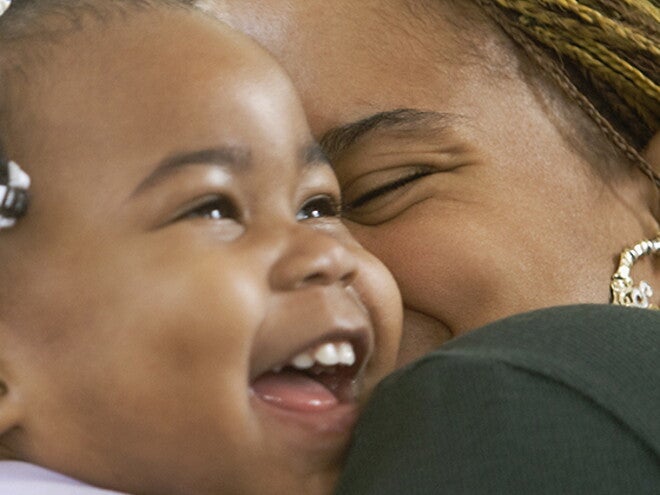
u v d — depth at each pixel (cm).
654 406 118
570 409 117
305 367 141
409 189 187
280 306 137
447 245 181
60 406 136
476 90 192
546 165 192
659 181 192
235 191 141
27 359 137
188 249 135
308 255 138
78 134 140
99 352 134
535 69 197
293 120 149
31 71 146
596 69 203
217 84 144
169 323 133
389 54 192
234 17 192
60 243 137
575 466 114
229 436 133
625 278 191
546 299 185
